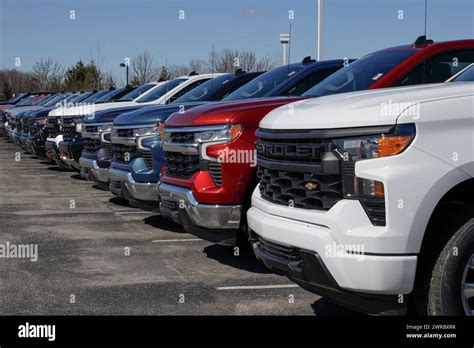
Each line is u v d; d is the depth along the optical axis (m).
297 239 4.29
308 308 5.44
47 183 14.73
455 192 4.17
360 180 4.01
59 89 42.81
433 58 6.96
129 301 5.67
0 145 27.06
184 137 6.73
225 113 6.44
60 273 6.68
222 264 7.00
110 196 12.59
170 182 6.98
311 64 8.75
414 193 3.90
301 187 4.44
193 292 5.94
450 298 4.04
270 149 4.78
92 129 11.48
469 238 4.05
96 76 36.12
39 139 17.69
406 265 3.90
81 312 5.37
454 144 4.00
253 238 5.10
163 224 9.48
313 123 4.34
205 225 6.46
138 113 8.96
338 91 6.94
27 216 10.25
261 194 5.05
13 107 27.94
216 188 6.39
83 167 11.76
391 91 4.57
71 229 9.12
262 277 6.46
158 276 6.53
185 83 13.61
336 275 4.06
